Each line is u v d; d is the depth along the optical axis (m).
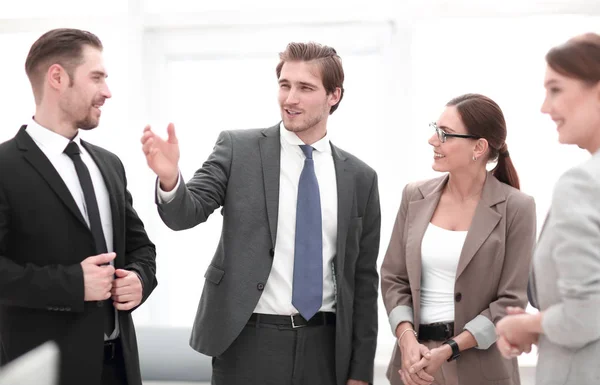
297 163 2.23
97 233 1.85
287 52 2.19
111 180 1.97
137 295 1.87
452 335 2.16
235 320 2.08
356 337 2.30
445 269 2.19
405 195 2.42
